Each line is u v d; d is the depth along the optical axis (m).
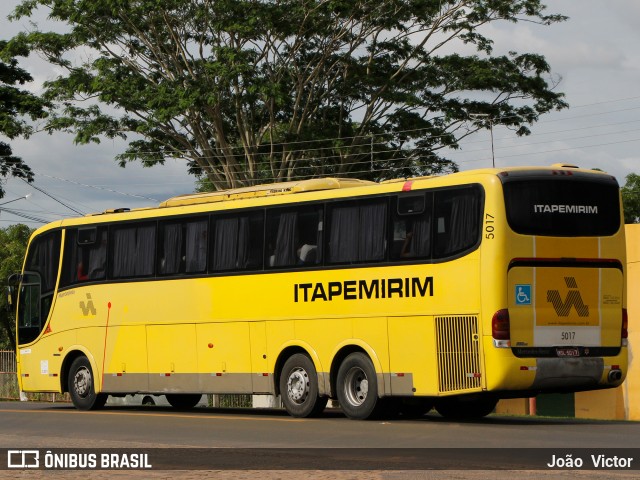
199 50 52.75
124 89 51.69
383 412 22.05
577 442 16.80
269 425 20.58
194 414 25.03
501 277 19.58
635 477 12.78
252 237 23.70
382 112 57.66
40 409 27.94
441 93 57.78
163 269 25.33
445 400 21.88
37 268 28.36
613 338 20.56
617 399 34.12
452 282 20.20
